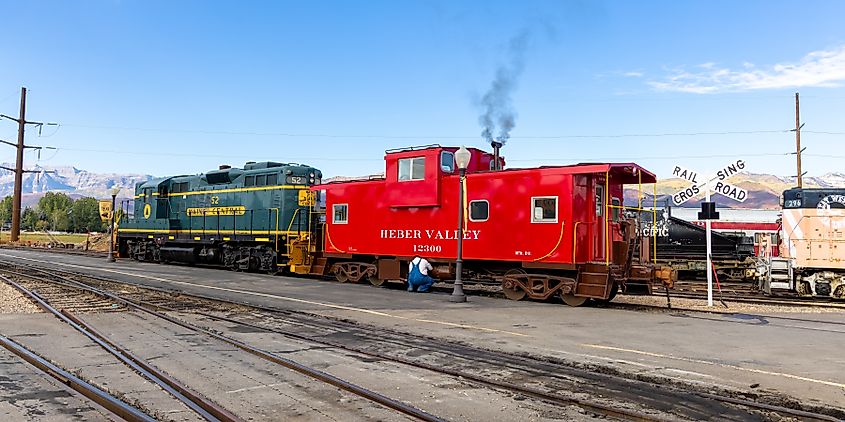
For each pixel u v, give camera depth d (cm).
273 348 912
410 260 1917
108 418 574
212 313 1295
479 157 1970
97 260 3222
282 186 2480
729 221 3472
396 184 1944
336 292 1784
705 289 2125
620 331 1131
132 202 3791
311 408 616
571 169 1560
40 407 604
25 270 2359
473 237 1747
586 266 1552
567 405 635
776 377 766
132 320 1171
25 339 959
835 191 1869
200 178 2938
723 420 588
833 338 1066
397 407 612
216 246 2816
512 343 996
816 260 1855
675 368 815
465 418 588
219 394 662
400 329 1128
